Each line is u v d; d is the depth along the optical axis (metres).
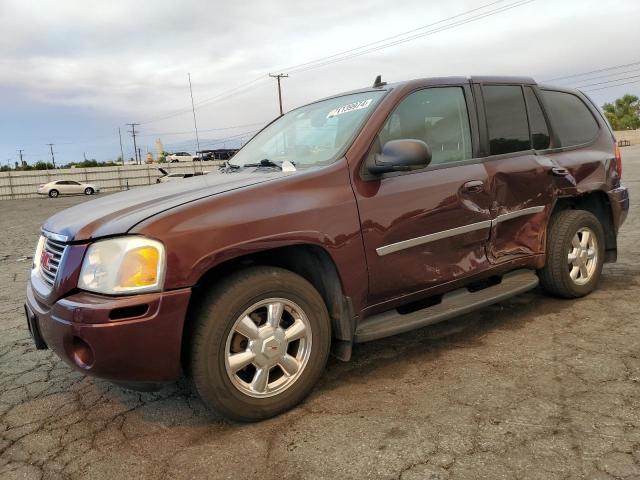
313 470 2.29
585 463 2.21
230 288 2.59
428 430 2.54
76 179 50.09
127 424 2.82
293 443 2.52
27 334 4.48
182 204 2.63
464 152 3.62
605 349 3.37
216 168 4.20
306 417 2.75
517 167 3.86
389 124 3.27
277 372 2.84
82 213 2.91
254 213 2.66
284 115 4.34
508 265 3.82
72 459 2.51
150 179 52.97
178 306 2.44
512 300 4.51
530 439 2.41
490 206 3.64
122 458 2.49
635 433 2.41
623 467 2.17
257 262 2.91
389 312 3.28
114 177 51.69
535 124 4.20
